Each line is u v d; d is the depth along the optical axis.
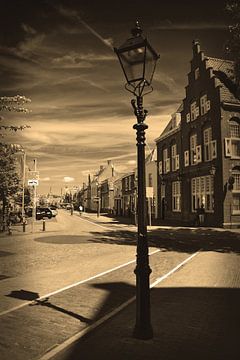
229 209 25.52
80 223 36.03
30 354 4.48
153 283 8.59
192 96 31.02
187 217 31.67
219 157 26.09
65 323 5.67
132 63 4.96
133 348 4.58
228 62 29.83
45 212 47.50
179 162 33.59
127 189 53.69
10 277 9.46
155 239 19.73
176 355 4.37
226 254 13.67
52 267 11.02
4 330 5.36
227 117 26.39
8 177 16.41
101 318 5.89
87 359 4.27
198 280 8.88
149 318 4.96
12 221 33.81
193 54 30.86
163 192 38.03
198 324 5.55
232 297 7.21
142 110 5.09
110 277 9.40
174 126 35.66
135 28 4.98
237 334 5.12
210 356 4.34
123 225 32.38
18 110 10.68
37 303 6.86
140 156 5.00
